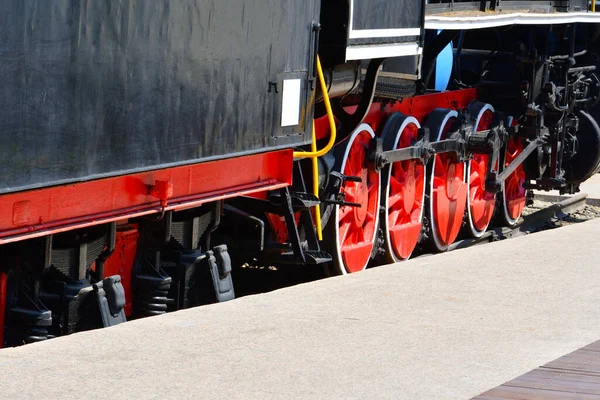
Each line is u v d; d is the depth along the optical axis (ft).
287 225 33.94
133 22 25.55
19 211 23.44
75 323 26.94
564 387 20.16
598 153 59.88
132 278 30.07
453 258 35.27
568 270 33.40
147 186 27.27
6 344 26.22
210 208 31.71
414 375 21.17
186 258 31.17
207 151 28.84
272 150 31.78
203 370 21.12
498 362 22.27
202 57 28.19
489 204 54.39
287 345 23.31
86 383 19.97
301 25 32.45
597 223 44.68
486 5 48.32
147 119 26.45
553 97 55.42
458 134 48.24
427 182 47.47
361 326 25.35
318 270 42.22
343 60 33.99
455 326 25.59
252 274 42.78
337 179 37.50
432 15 42.52
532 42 55.06
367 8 34.94
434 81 50.62
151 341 23.26
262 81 30.89
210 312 26.37
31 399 18.92
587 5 59.77
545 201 66.44
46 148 23.41
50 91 23.34
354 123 37.76
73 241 26.61
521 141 56.39
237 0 29.32
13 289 26.11
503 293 29.68
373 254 42.98
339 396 19.70
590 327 25.84
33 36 22.70
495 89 55.11
